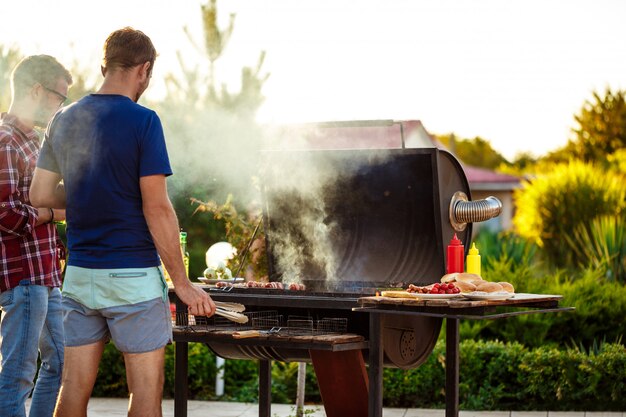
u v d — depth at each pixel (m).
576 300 7.30
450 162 4.71
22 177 3.95
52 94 3.99
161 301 3.24
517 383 6.27
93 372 3.28
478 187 22.91
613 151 20.97
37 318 3.96
